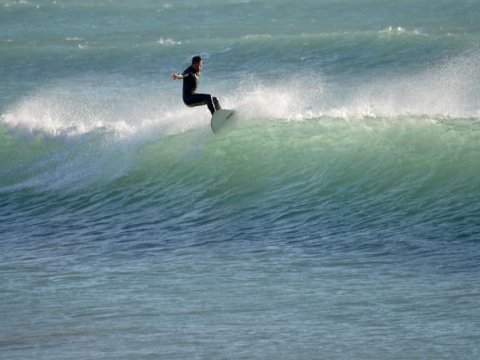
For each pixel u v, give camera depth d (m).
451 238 44.81
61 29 141.12
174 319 34.03
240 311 34.72
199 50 113.75
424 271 39.41
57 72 109.25
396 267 40.41
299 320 33.19
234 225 51.97
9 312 36.25
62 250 48.53
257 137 63.03
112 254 46.66
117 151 69.19
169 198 59.47
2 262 46.16
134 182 63.25
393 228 47.72
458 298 34.94
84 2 165.00
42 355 30.44
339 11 138.75
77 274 42.47
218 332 32.16
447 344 29.66
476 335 30.39
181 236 50.31
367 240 45.97
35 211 60.91
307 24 130.38
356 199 53.28
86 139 73.12
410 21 126.25
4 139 76.88
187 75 62.09
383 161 56.72
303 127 63.25
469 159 54.41
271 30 127.94
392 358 28.62
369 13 135.12
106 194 62.47
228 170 60.66
